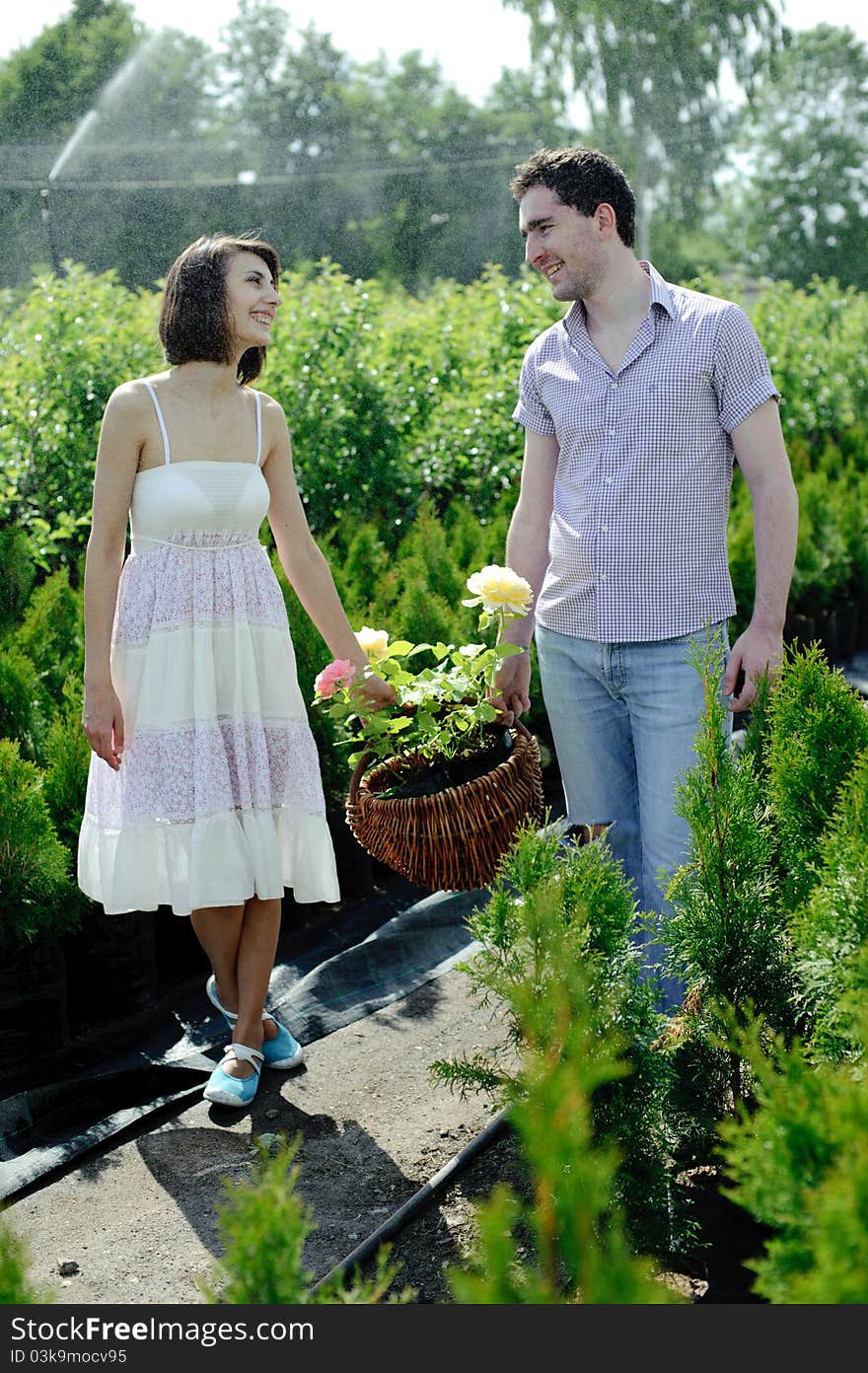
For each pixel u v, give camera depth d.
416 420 7.75
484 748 3.22
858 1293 1.21
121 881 3.08
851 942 1.99
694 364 2.97
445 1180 2.78
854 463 9.77
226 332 3.03
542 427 3.28
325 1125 3.11
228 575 3.08
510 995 1.92
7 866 3.35
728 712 3.06
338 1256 2.59
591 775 3.29
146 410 3.01
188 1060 3.44
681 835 3.07
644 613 3.05
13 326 6.99
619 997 2.08
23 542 5.27
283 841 3.24
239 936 3.30
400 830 2.89
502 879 2.19
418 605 5.04
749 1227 2.29
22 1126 3.13
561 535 3.15
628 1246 2.07
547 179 2.96
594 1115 2.06
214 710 3.06
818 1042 1.99
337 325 7.41
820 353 10.38
